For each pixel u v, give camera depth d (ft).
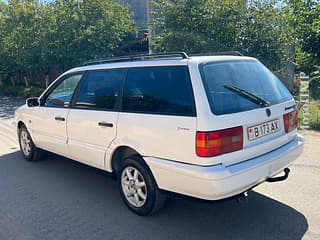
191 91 9.71
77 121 13.65
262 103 10.66
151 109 10.73
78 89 13.98
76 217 11.73
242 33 34.32
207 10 34.68
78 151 13.96
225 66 10.69
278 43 34.09
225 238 10.03
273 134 10.95
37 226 11.19
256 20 34.30
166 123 10.05
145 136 10.72
